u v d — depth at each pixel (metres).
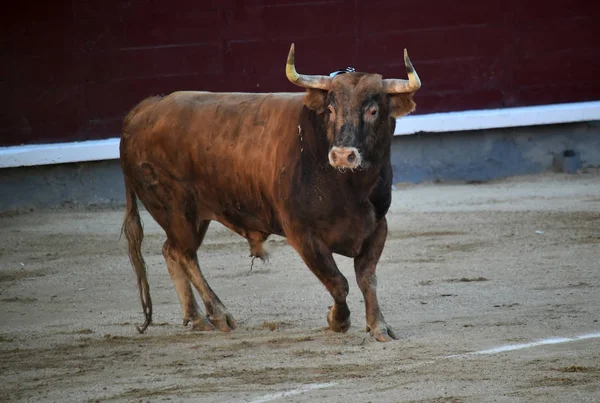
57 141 38.38
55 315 23.59
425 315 21.50
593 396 15.23
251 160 20.31
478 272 25.72
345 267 27.31
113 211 37.19
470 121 39.44
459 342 18.81
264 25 39.44
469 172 40.09
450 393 15.73
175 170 21.61
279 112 20.22
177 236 21.89
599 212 32.62
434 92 40.44
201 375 17.72
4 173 37.09
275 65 39.62
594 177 39.22
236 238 31.70
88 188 37.88
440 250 28.69
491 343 18.61
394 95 18.77
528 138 40.34
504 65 40.66
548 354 17.61
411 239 30.25
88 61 38.44
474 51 40.47
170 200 21.84
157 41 38.91
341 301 19.61
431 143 39.88
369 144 18.45
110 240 32.22
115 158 37.84
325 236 19.41
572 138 40.56
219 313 21.30
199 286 21.59
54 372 18.56
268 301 23.94
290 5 39.47
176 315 23.09
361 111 18.30
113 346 20.33
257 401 15.99
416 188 38.97
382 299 23.33
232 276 26.89
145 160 21.97
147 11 38.75
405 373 16.97
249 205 20.69
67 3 38.09
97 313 23.64
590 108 39.88
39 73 38.03
